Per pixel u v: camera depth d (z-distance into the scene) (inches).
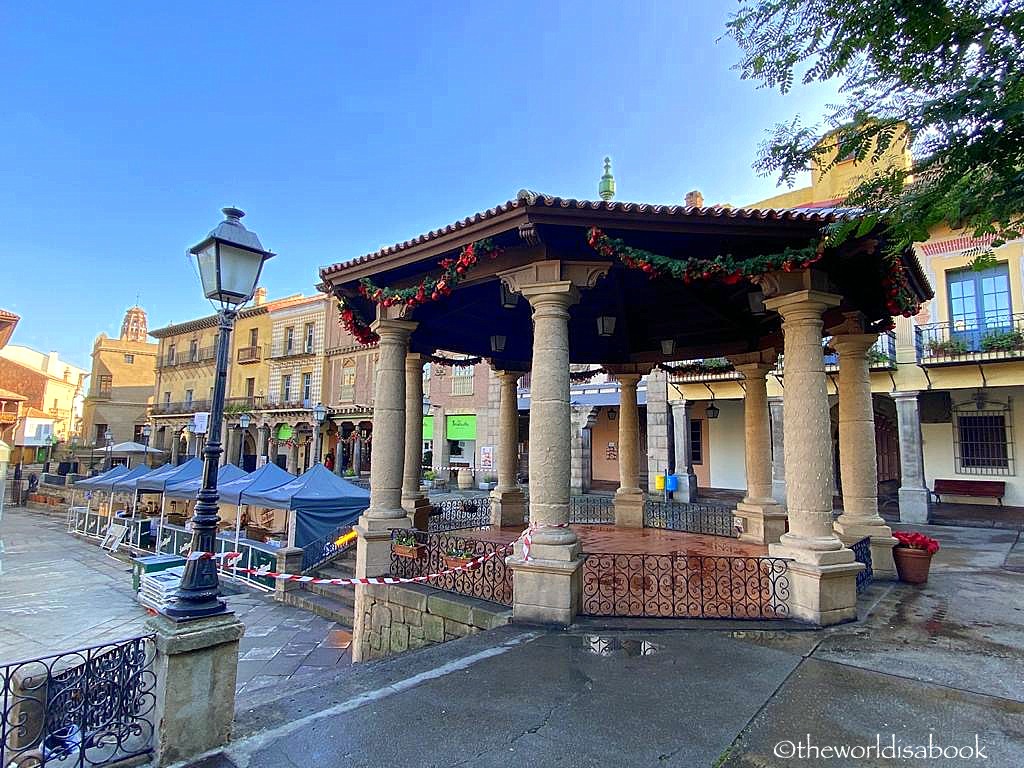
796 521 200.4
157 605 130.1
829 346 286.2
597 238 186.2
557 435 197.2
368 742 115.4
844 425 272.1
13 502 1301.7
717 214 184.9
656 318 339.0
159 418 1708.9
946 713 126.2
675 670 150.6
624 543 341.1
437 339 343.9
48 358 1973.4
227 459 1475.1
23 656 344.5
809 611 190.2
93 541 772.0
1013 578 274.1
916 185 147.6
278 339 1443.2
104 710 112.2
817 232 189.0
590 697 134.7
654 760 107.0
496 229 193.5
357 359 1280.8
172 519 676.7
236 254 138.2
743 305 301.6
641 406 854.5
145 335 2581.2
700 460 847.7
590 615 195.3
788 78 149.1
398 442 256.8
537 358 202.2
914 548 253.0
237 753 113.0
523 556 193.5
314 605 410.9
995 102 119.3
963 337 568.1
